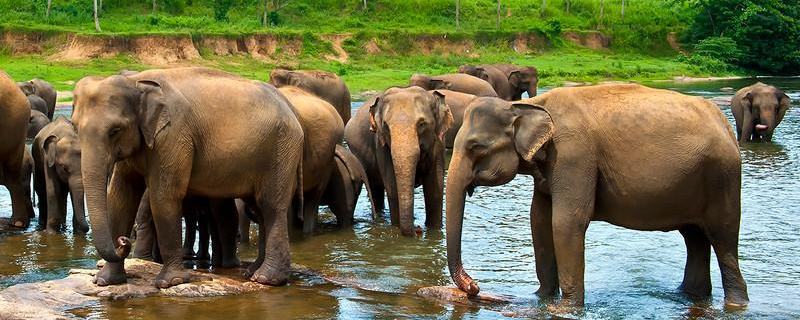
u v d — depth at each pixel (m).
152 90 9.30
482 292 10.05
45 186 14.52
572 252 9.15
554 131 8.97
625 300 10.05
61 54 54.28
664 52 77.25
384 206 15.90
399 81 52.19
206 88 9.83
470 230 14.00
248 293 10.06
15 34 54.69
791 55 71.62
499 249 12.70
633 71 63.84
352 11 73.19
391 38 66.56
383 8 74.50
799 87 55.91
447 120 14.12
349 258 12.10
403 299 10.02
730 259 9.63
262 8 70.75
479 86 31.11
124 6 66.75
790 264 11.82
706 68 69.25
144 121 9.25
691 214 9.45
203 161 9.74
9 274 11.02
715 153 9.20
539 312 9.40
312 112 13.64
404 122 13.43
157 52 55.78
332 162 14.09
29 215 15.26
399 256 12.25
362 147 15.15
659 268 11.55
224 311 9.32
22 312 8.81
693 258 10.26
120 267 9.84
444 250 12.64
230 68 56.78
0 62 52.56
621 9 82.81
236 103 9.95
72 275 10.16
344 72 56.84
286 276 10.53
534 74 41.47
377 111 13.91
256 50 60.47
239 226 12.94
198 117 9.65
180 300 9.63
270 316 9.21
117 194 10.00
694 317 9.41
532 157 8.91
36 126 22.66
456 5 74.12
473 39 70.19
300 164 10.87
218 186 9.97
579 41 75.56
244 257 12.04
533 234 9.95
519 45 72.12
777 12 72.56
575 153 9.02
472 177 9.15
